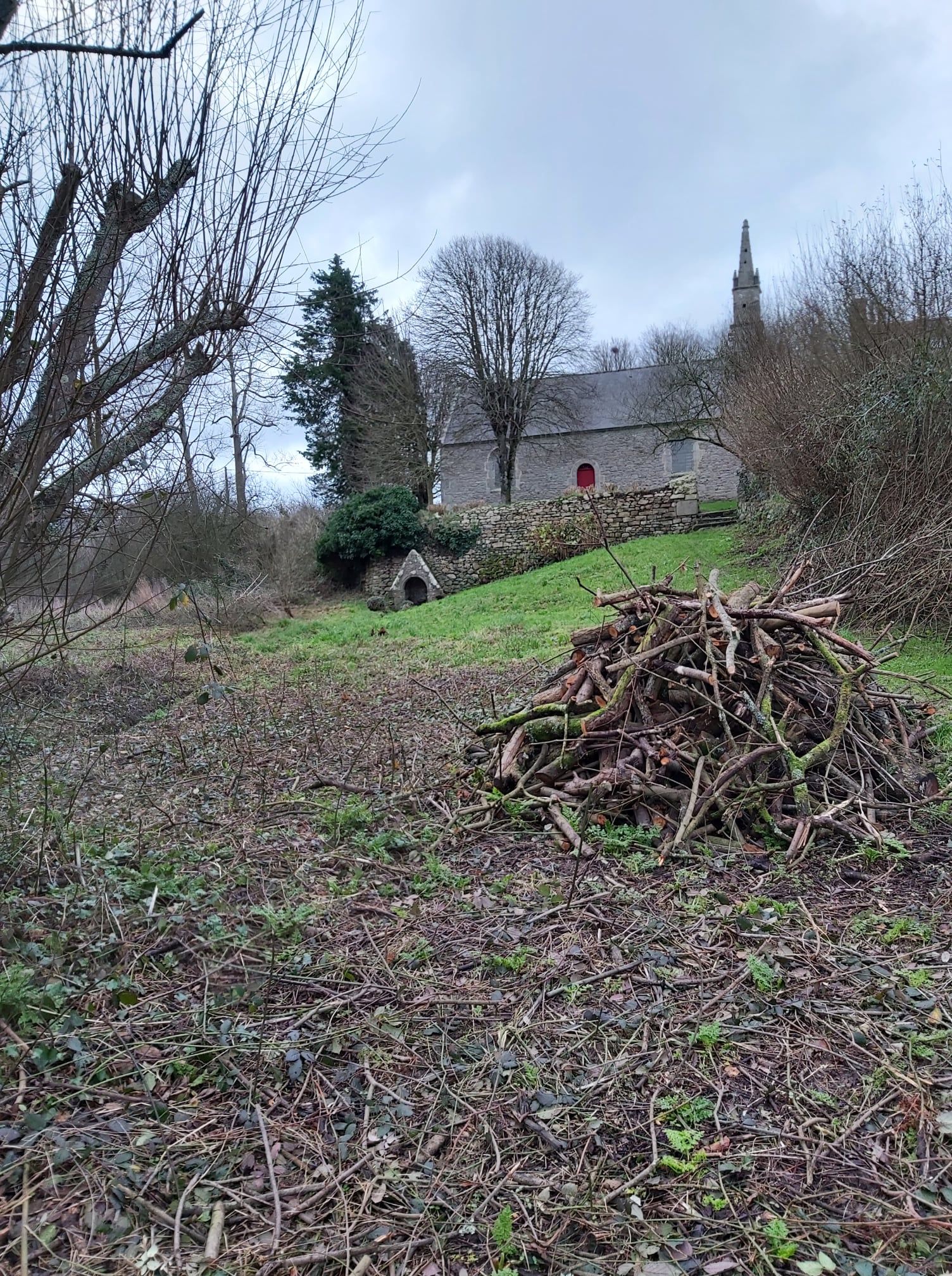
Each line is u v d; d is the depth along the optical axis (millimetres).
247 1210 1952
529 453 34375
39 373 2982
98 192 3012
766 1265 1770
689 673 4348
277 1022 2697
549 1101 2309
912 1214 1889
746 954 3021
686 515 21719
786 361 12953
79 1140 2133
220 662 12133
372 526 24078
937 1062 2406
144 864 3861
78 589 3492
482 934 3287
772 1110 2262
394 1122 2244
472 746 5336
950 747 5121
